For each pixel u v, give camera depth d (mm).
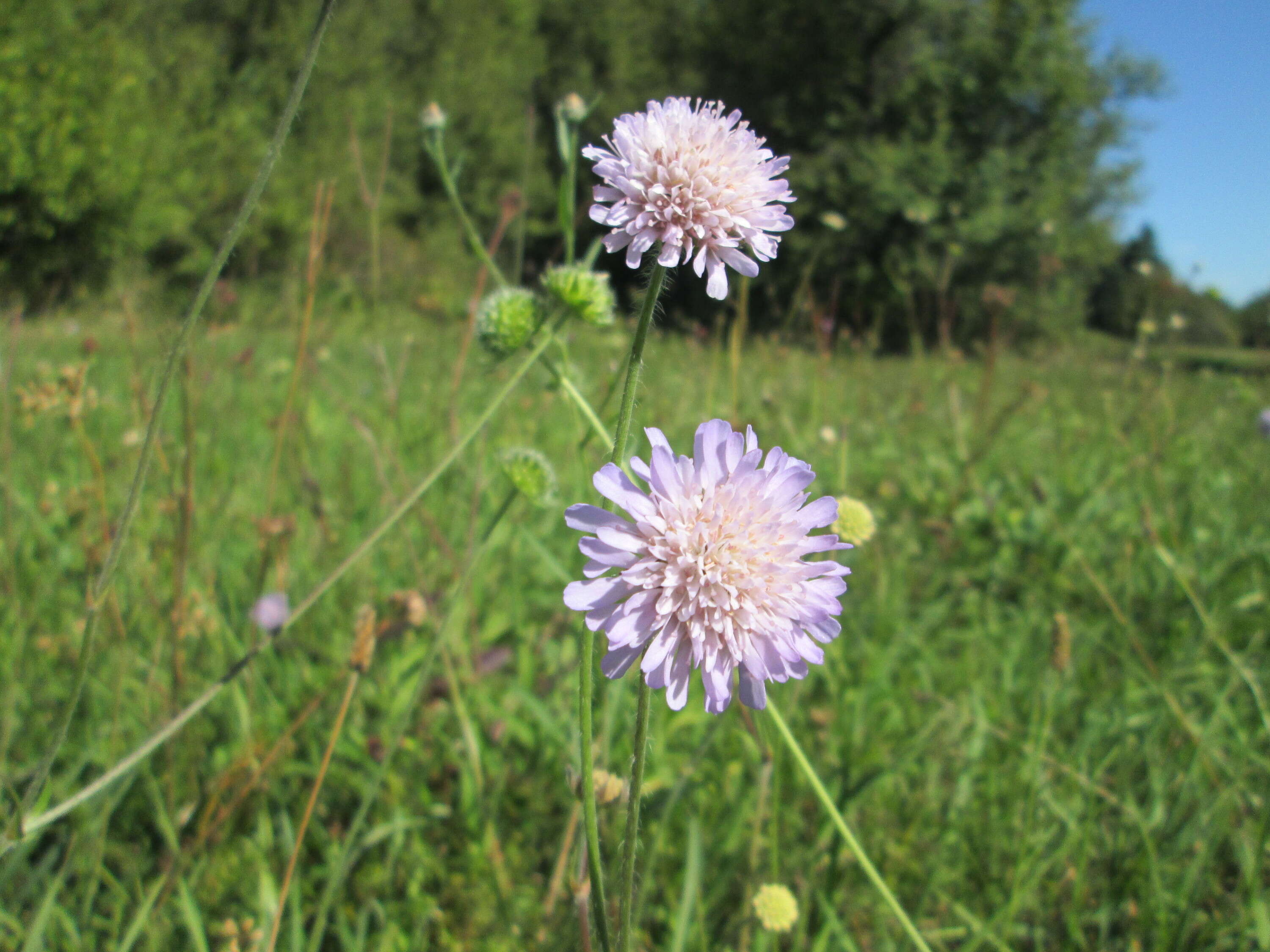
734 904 203
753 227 126
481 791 212
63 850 193
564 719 231
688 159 122
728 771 216
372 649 150
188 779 209
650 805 215
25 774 192
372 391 543
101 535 219
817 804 221
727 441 119
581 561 283
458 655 255
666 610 112
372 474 378
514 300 176
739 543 113
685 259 124
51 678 232
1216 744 236
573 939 171
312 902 195
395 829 191
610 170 126
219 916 189
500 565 312
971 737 242
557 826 222
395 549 313
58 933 173
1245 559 330
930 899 207
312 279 227
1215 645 293
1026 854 208
